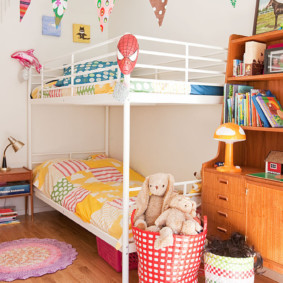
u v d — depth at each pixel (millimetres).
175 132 3639
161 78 3826
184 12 3479
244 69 2598
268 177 2256
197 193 2781
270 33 2395
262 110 2443
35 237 3381
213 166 2689
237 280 2125
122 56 2314
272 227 2191
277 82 2627
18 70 4074
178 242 2104
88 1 4465
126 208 2400
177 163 3629
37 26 4160
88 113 4555
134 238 2287
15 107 4086
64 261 2812
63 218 4016
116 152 4551
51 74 4266
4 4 3973
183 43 2664
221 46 3115
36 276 2578
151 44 3938
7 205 4102
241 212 2387
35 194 4012
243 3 2895
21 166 4156
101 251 2891
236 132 2455
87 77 3303
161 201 2377
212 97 2820
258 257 2252
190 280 2240
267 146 2711
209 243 2301
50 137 4324
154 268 2176
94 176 3762
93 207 2912
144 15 4004
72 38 4391
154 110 3914
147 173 4059
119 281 2518
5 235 3439
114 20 4500
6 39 4000
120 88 2336
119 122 4473
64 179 3627
